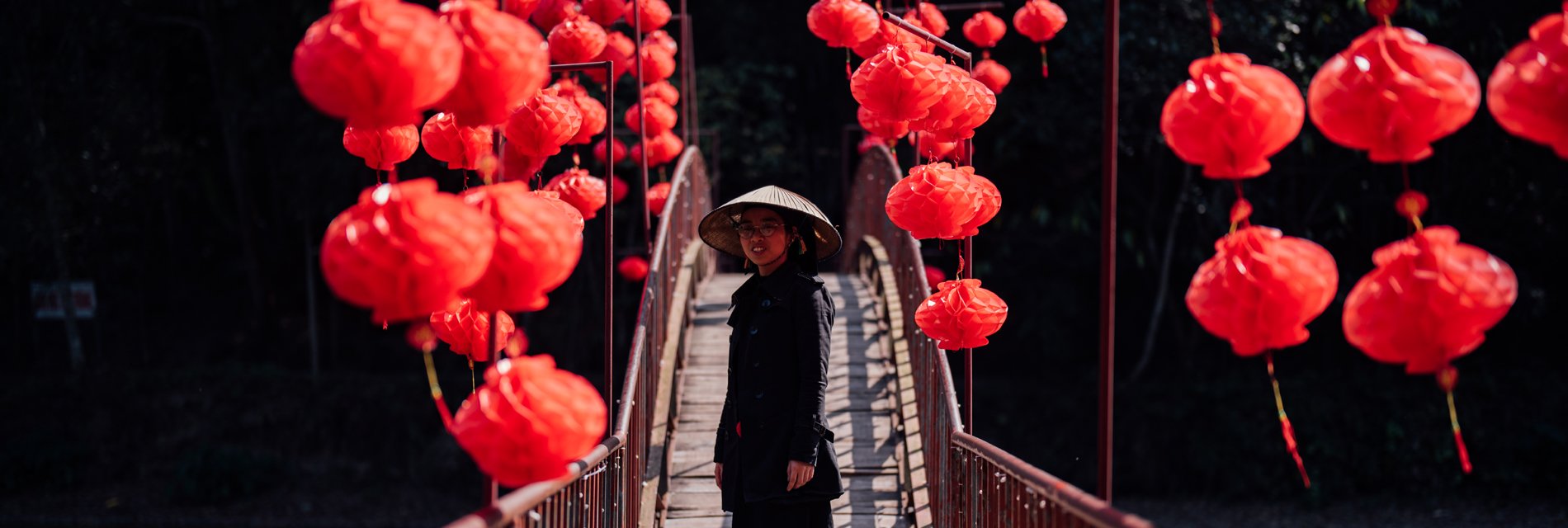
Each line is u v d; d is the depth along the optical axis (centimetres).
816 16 453
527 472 204
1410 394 1486
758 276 358
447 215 178
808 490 339
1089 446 1501
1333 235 1612
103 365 1697
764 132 1622
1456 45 1436
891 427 554
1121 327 1805
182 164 1775
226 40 1664
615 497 384
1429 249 181
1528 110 168
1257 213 1588
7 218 1502
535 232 198
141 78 1691
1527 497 1396
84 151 1526
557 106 339
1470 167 1527
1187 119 194
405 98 176
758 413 342
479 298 200
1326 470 1432
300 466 1527
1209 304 196
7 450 1468
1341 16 1392
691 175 901
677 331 606
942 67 353
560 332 1758
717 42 1738
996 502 318
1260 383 1527
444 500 1463
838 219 1814
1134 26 1335
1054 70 1495
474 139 313
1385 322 182
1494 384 1488
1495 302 178
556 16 486
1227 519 1361
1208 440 1466
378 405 1567
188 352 1817
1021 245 1719
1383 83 177
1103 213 235
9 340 1855
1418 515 1346
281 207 1875
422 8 181
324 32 174
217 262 1966
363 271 174
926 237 351
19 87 1473
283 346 1859
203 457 1439
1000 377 1750
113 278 1811
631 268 831
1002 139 1458
